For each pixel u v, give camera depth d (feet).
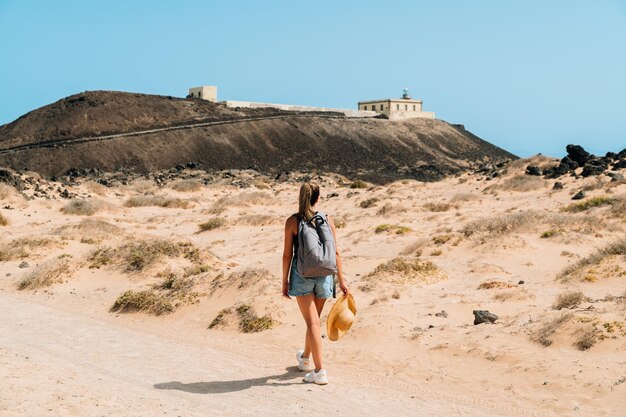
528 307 47.88
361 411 25.44
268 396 26.81
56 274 70.33
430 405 27.48
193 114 519.60
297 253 28.27
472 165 533.96
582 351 32.89
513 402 27.99
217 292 53.52
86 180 290.56
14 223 153.69
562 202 151.74
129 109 503.20
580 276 62.64
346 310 29.27
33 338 39.73
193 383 28.66
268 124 521.24
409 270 64.28
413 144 555.28
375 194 206.28
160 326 49.08
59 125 470.80
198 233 139.74
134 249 75.51
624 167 180.14
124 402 23.77
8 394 23.47
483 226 97.91
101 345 38.37
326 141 520.42
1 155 431.02
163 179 322.75
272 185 288.71
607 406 26.48
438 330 39.52
